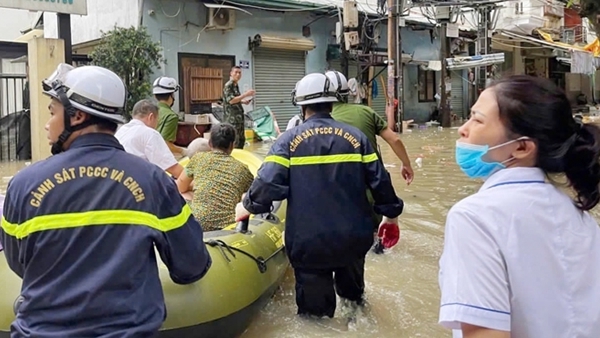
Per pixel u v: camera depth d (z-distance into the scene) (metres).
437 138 15.06
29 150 11.79
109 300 1.75
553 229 1.31
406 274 4.66
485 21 19.69
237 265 3.40
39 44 10.23
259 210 3.40
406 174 4.68
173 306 2.92
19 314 1.80
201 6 14.16
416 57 20.06
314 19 16.67
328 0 16.88
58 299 1.74
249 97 9.26
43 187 1.81
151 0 13.38
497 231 1.29
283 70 16.11
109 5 14.05
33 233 1.78
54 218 1.78
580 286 1.29
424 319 3.80
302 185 3.36
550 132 1.34
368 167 3.40
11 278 2.90
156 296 1.85
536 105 1.34
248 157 5.96
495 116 1.39
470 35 21.09
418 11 19.83
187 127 12.59
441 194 7.60
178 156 8.53
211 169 4.05
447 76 19.72
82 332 1.72
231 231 3.76
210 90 14.39
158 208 1.88
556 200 1.34
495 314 1.25
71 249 1.77
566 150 1.34
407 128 17.94
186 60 13.98
